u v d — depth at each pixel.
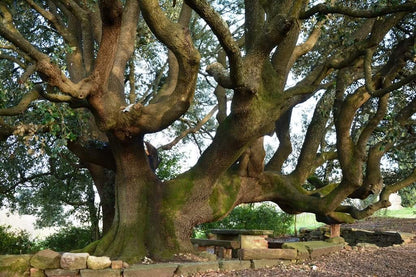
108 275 5.95
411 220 18.00
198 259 7.40
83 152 8.19
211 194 8.22
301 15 6.77
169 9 11.77
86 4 9.66
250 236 8.52
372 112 11.01
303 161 9.57
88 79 6.36
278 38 6.21
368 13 6.32
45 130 7.27
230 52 5.72
